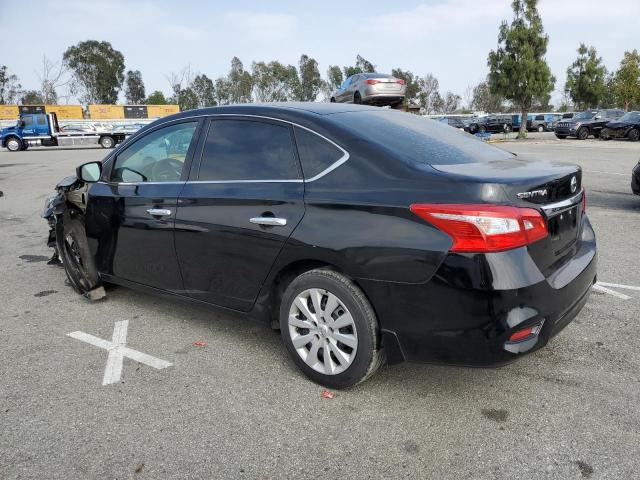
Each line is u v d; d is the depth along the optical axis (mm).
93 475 2320
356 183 2766
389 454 2430
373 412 2770
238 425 2678
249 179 3207
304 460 2398
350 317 2771
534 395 2904
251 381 3125
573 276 2730
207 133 3541
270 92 56469
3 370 3312
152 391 3029
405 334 2617
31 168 18312
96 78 67438
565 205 2754
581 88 50406
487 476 2268
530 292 2430
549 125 47344
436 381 3080
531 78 33906
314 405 2846
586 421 2646
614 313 4035
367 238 2631
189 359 3432
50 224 5230
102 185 4176
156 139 3867
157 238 3680
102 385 3107
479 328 2426
